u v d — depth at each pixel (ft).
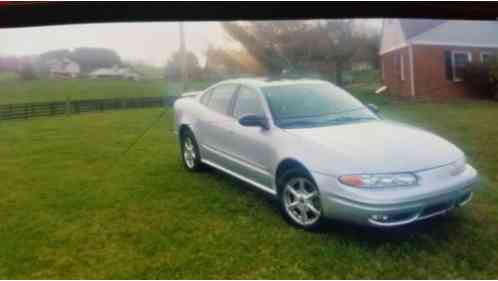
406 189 8.92
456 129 24.93
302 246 9.58
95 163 19.25
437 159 9.64
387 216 8.75
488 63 44.39
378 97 43.75
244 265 8.76
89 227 11.11
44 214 12.24
